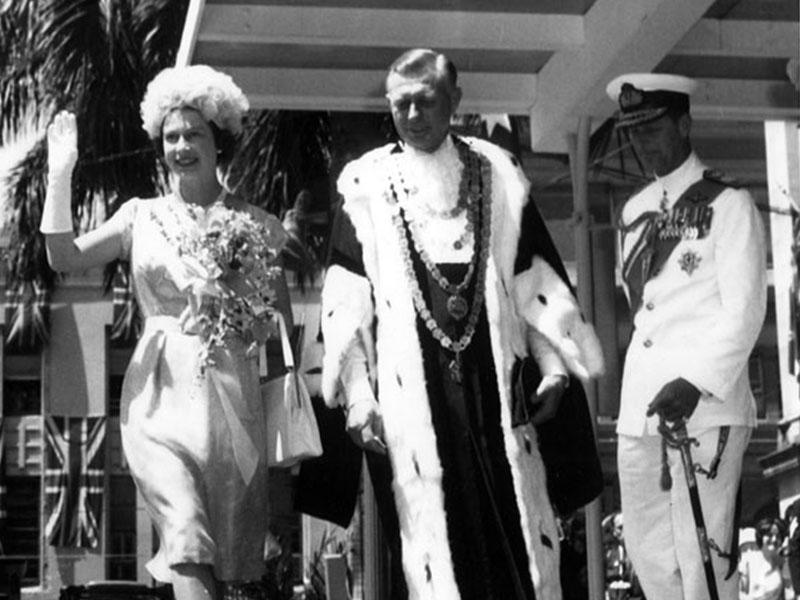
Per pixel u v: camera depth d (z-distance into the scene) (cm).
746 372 755
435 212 682
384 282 677
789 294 2272
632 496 759
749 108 996
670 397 733
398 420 664
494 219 686
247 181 1828
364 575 954
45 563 3959
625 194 1178
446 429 662
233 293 698
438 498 658
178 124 711
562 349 675
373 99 992
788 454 2391
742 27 939
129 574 3991
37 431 4003
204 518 679
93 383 4009
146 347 699
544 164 1720
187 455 683
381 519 677
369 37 916
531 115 1002
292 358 701
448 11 923
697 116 1001
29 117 2273
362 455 711
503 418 666
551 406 668
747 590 1564
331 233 698
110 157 2002
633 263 778
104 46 1989
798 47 941
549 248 692
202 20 906
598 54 905
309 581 2000
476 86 991
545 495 672
